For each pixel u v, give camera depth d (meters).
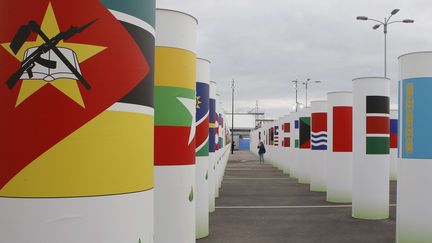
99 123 2.93
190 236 6.57
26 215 2.83
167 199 6.29
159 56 6.30
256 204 14.52
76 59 2.86
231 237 9.45
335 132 14.70
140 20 3.18
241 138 93.06
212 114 12.15
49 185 2.82
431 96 7.80
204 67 9.34
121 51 3.03
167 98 6.30
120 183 3.04
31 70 2.82
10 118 2.85
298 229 10.37
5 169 2.86
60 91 2.83
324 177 17.97
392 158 22.69
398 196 8.36
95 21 2.91
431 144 7.85
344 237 9.52
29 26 2.83
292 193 17.58
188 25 6.54
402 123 8.18
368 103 11.44
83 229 2.89
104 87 2.95
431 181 7.88
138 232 3.20
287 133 28.05
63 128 2.83
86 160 2.89
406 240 8.13
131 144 3.11
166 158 6.29
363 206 11.70
